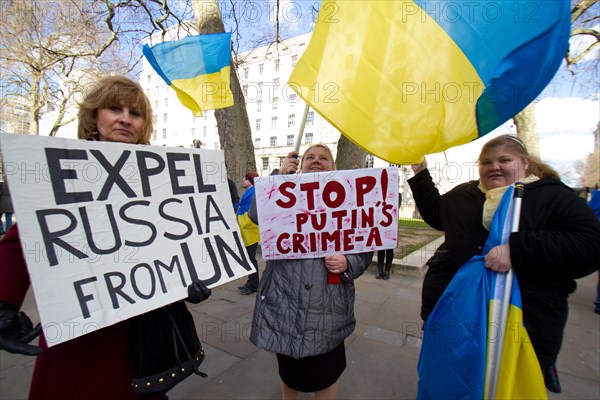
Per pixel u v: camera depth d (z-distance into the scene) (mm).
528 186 1410
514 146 1481
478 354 1312
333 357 1606
